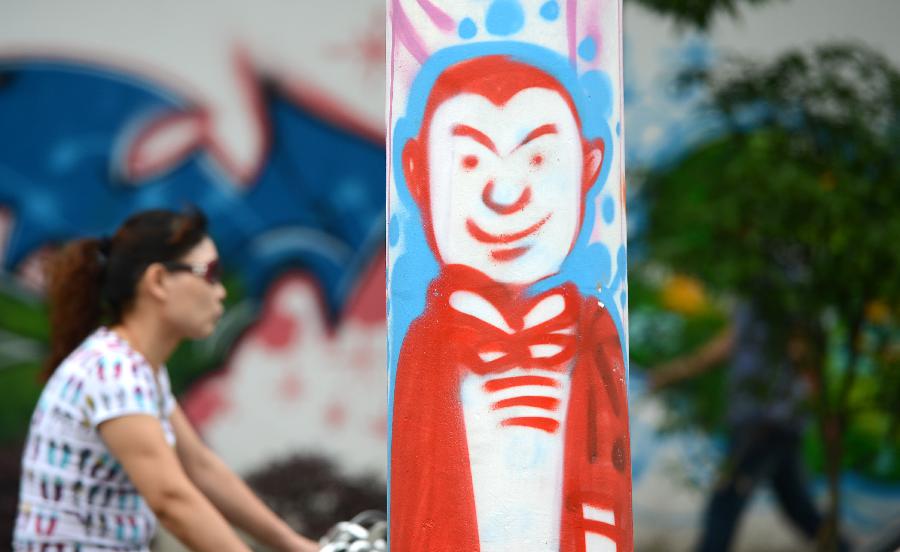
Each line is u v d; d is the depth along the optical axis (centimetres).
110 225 1159
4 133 1154
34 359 1142
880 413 1063
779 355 1000
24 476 450
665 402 1130
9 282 1149
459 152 341
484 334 338
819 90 927
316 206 1170
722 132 1106
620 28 363
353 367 1171
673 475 1131
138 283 460
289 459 1154
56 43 1154
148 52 1162
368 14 1171
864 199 877
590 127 346
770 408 1123
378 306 1173
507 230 338
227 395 1155
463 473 336
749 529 1127
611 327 349
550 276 339
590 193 346
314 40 1169
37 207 1155
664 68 1129
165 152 1162
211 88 1166
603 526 340
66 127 1158
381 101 1170
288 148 1169
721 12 1135
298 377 1165
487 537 334
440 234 343
